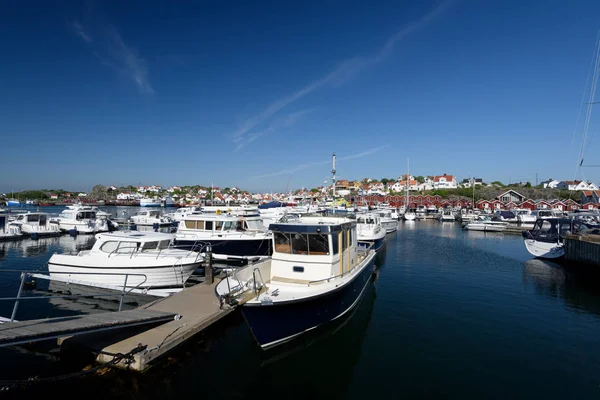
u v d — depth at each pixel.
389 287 15.55
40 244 28.56
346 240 10.96
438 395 7.09
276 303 7.75
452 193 100.19
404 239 35.44
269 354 8.38
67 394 6.95
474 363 8.41
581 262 19.08
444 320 11.33
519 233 41.88
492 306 12.83
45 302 12.75
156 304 10.72
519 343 9.58
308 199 60.75
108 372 7.44
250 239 19.77
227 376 7.88
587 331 10.45
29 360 8.00
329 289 8.82
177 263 13.97
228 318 10.41
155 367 7.79
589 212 28.92
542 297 14.09
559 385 7.45
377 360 8.57
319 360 8.66
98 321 7.62
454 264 21.33
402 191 110.31
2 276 16.67
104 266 13.77
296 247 9.88
